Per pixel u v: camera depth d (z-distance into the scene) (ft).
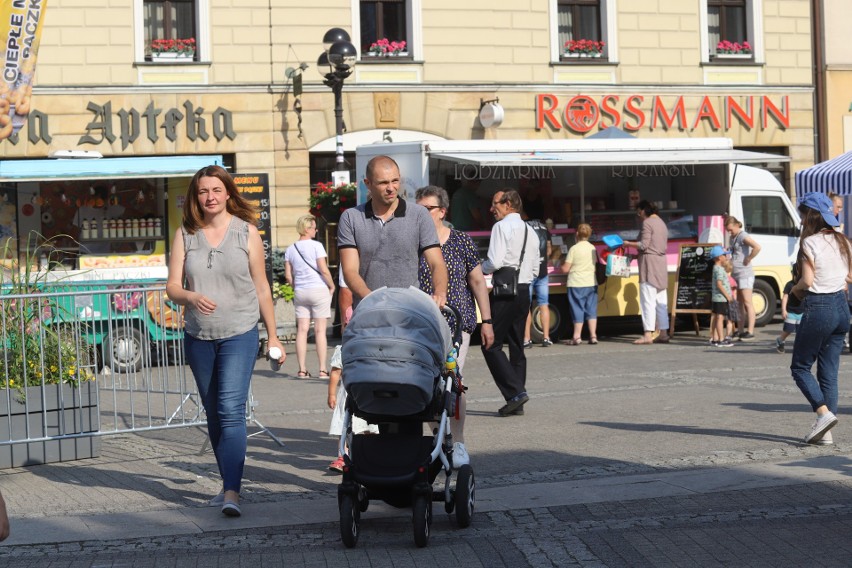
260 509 34.45
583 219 90.84
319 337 69.67
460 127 112.16
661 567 27.86
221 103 106.22
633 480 36.76
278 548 30.48
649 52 117.60
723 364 69.72
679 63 118.52
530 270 51.62
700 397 55.57
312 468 41.16
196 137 105.81
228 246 34.40
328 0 108.58
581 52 116.06
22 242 78.18
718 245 82.23
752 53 121.39
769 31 121.60
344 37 97.71
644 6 117.39
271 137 107.55
